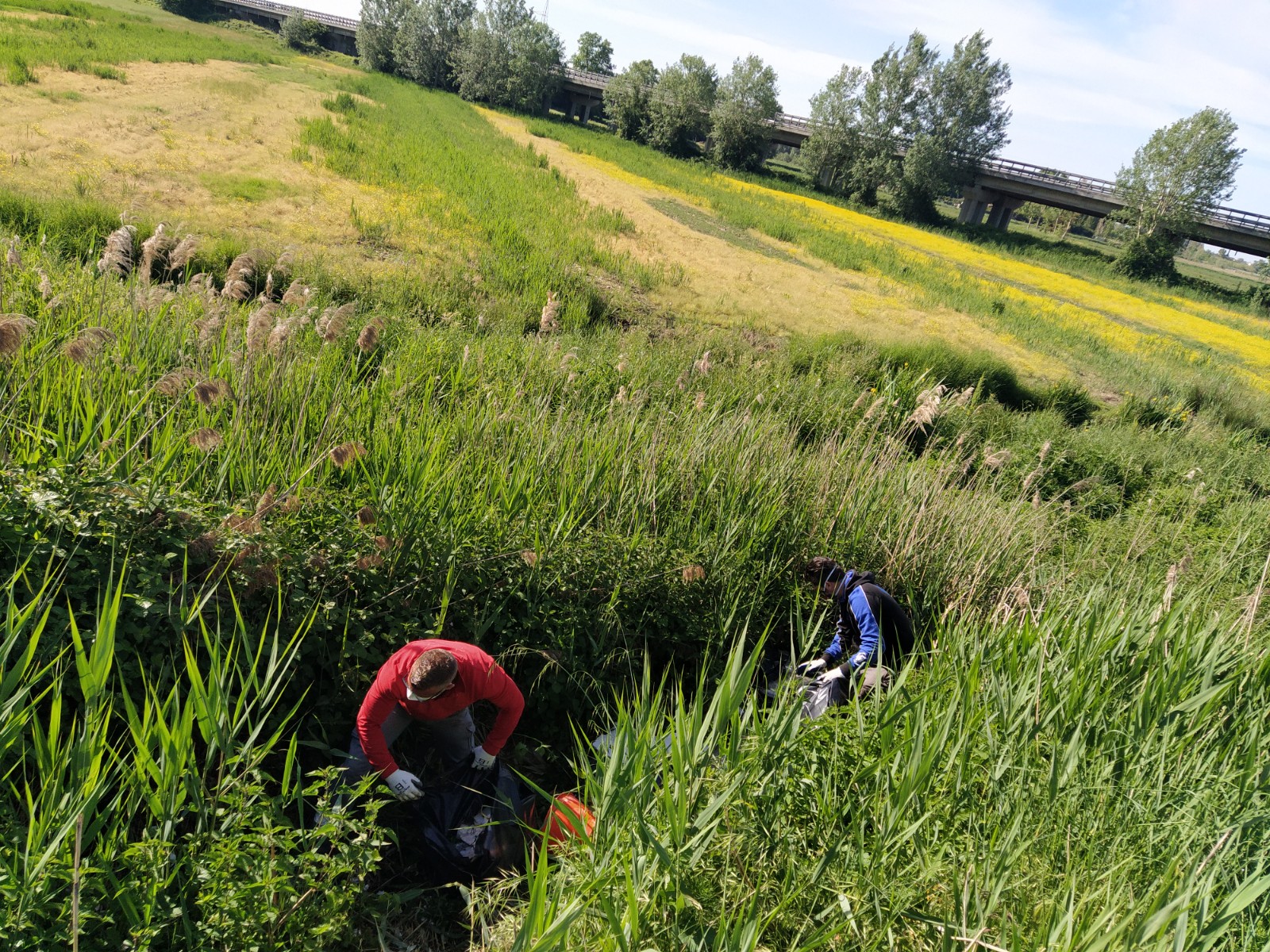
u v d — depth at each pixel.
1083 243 80.75
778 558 6.20
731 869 3.00
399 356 8.54
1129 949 2.37
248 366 5.09
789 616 5.81
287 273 13.20
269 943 2.56
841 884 2.91
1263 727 3.99
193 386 4.16
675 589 5.37
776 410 11.66
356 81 47.19
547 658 4.55
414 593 4.39
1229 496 12.52
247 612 3.86
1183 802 3.38
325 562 4.06
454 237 19.66
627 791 3.03
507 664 4.58
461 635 4.52
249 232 16.55
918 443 13.05
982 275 37.16
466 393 7.89
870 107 59.22
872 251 34.34
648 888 2.75
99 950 2.32
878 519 6.93
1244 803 3.38
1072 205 60.25
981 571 6.36
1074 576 6.67
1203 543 9.18
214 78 33.91
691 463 6.77
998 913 2.82
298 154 23.44
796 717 3.44
